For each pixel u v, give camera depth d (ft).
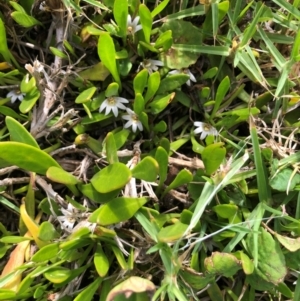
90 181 0.32
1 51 0.33
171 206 0.34
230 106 0.36
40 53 0.35
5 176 0.34
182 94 0.34
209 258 0.30
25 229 0.33
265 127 0.34
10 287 0.31
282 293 0.32
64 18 0.34
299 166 0.33
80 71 0.34
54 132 0.34
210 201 0.32
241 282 0.33
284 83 0.34
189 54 0.34
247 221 0.31
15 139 0.30
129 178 0.28
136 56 0.34
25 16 0.33
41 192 0.34
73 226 0.32
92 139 0.33
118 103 0.33
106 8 0.34
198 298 0.33
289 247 0.31
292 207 0.34
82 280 0.33
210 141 0.33
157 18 0.36
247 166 0.34
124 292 0.27
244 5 0.36
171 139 0.35
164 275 0.31
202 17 0.36
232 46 0.34
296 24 0.36
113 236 0.30
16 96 0.34
